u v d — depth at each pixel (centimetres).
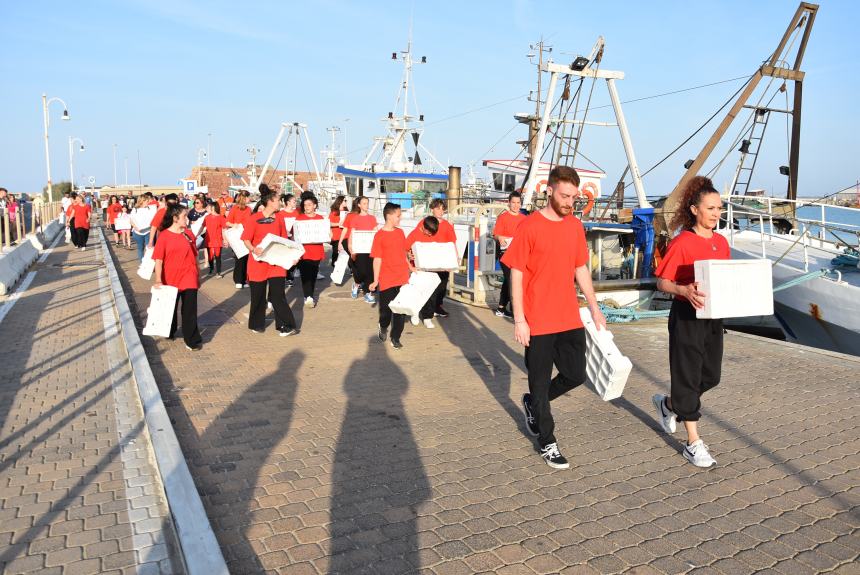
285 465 430
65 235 2562
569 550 327
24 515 351
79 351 714
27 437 464
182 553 306
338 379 645
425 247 918
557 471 425
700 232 434
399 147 2219
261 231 848
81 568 301
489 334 871
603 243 1255
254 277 838
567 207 409
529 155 1945
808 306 941
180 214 745
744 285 403
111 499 371
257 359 718
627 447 469
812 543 335
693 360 429
